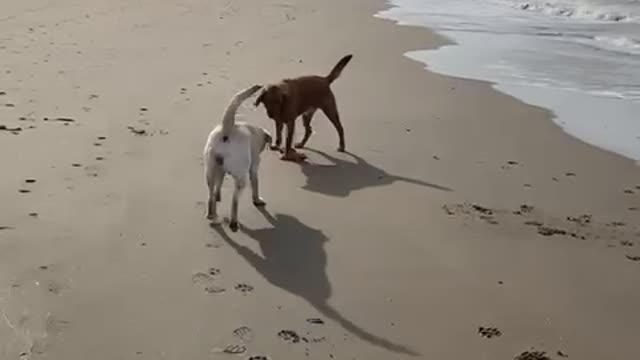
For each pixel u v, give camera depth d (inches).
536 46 430.0
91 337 130.8
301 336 134.5
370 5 609.6
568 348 134.8
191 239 171.8
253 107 282.2
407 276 159.8
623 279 162.1
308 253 168.6
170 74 331.3
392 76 351.3
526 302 150.6
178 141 238.1
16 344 127.5
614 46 427.2
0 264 153.9
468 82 341.1
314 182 215.6
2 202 184.1
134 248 165.3
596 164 239.3
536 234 184.7
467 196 208.8
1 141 228.4
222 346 130.2
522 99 313.9
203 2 585.9
